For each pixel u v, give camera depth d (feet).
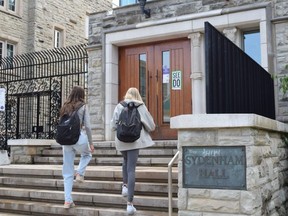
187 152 12.70
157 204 15.98
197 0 27.40
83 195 17.76
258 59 26.32
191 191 12.48
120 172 18.80
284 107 23.71
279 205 15.57
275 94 24.02
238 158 11.99
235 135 12.08
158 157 22.49
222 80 14.57
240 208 11.75
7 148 35.47
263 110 20.77
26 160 27.20
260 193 12.66
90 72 31.73
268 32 24.63
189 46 28.43
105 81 30.60
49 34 55.06
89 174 19.56
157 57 29.73
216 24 26.35
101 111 30.71
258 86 20.03
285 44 24.16
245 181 11.81
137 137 15.43
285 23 24.26
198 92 27.09
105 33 30.91
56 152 27.32
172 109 28.71
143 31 29.17
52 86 37.06
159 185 16.87
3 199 20.16
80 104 17.26
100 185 18.31
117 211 16.14
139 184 17.26
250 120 11.73
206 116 12.32
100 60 31.32
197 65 27.20
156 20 28.81
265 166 13.58
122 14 30.42
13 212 18.83
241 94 16.79
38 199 19.21
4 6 51.06
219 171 12.19
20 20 52.47
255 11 25.17
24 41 52.70
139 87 30.30
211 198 12.19
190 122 12.51
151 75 29.84
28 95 37.83
